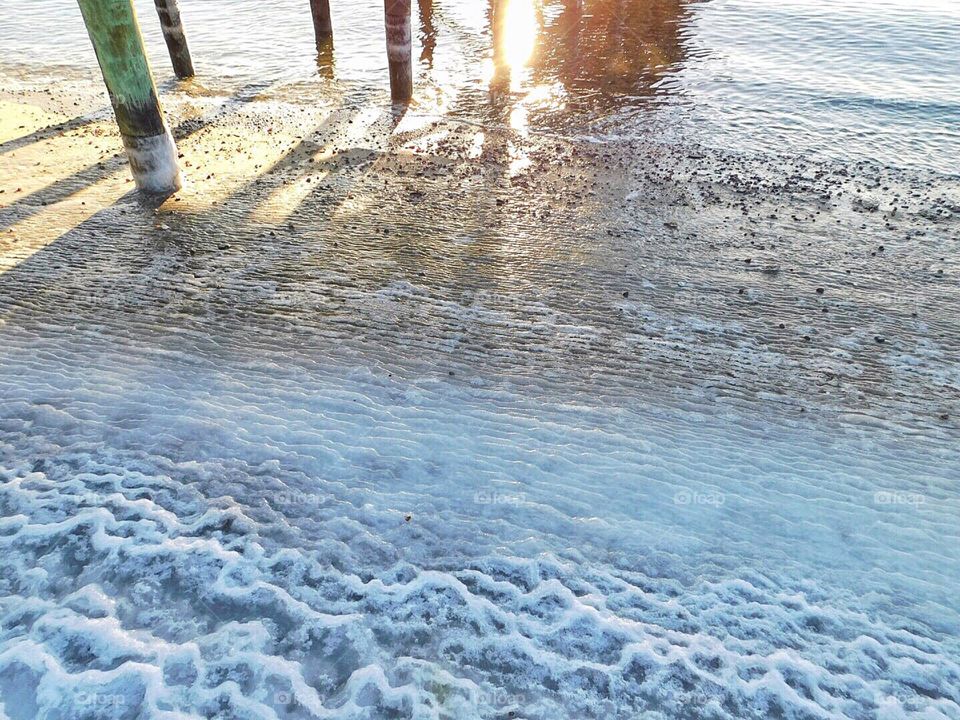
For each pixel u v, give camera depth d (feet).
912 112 43.09
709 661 12.33
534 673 11.94
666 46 55.47
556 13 63.62
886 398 20.30
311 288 24.76
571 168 36.47
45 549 13.73
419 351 21.62
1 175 33.40
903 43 54.08
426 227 29.66
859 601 13.84
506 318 23.57
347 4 65.31
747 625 13.12
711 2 65.41
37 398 18.38
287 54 54.54
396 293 24.72
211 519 14.74
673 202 32.83
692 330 23.29
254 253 26.99
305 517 15.01
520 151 38.52
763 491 16.60
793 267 27.50
